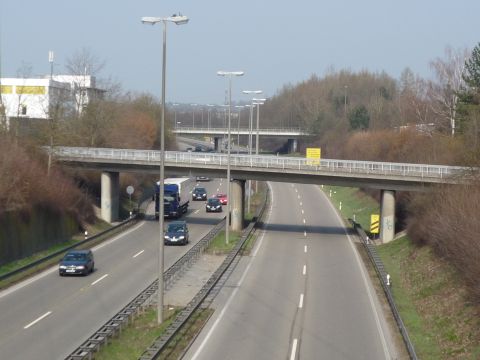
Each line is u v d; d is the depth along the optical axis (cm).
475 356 3822
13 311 4878
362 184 9188
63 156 10144
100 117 13600
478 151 7650
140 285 5916
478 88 11256
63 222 8594
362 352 3941
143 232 9450
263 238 9000
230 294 5531
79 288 5734
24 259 7075
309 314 4884
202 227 10106
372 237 9531
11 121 10288
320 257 7600
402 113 19050
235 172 9675
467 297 4797
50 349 3934
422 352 4022
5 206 7100
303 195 15888
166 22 4600
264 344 4062
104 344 3838
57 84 15788
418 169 8819
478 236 4944
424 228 7131
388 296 5303
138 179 14662
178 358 3691
